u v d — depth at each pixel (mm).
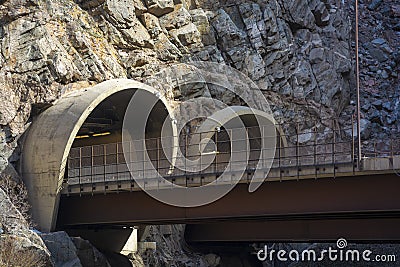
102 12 76188
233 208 51531
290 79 88938
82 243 55219
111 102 67812
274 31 88312
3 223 49656
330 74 93438
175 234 68438
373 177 47375
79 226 58969
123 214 55781
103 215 56719
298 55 91000
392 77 100500
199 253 69688
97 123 69438
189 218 52938
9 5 66750
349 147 86562
